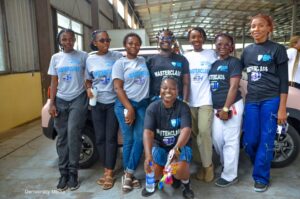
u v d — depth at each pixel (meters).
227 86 2.63
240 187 2.69
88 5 10.29
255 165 2.63
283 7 16.81
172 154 2.26
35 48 6.41
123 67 2.58
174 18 20.83
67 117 2.79
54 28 6.88
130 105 2.54
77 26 9.07
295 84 3.17
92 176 3.02
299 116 2.96
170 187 2.70
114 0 13.76
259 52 2.50
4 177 3.05
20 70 5.83
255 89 2.56
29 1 6.18
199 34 2.68
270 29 2.48
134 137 2.64
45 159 3.59
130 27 18.27
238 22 23.38
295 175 2.92
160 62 2.59
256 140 2.64
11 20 5.55
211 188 2.68
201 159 2.80
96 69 2.68
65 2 7.66
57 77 2.78
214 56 2.77
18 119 5.68
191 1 15.71
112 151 2.77
